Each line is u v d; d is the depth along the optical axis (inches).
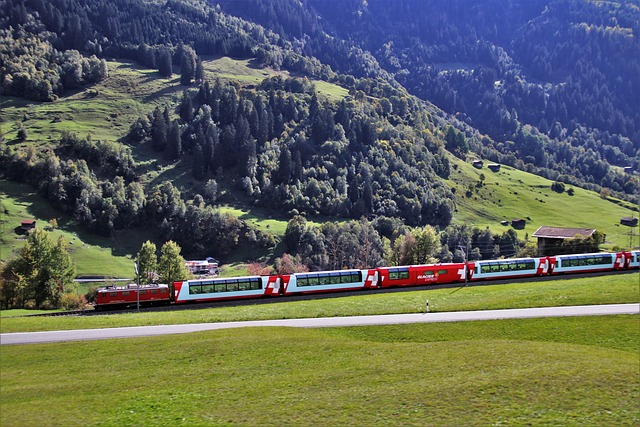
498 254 7052.2
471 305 2561.5
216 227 7367.1
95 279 6092.5
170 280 5162.4
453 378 1435.8
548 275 3855.8
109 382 1578.5
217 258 7219.5
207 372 1638.8
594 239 5733.3
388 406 1258.0
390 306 2620.6
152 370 1691.7
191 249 7313.0
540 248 6043.3
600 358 1592.0
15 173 7790.4
